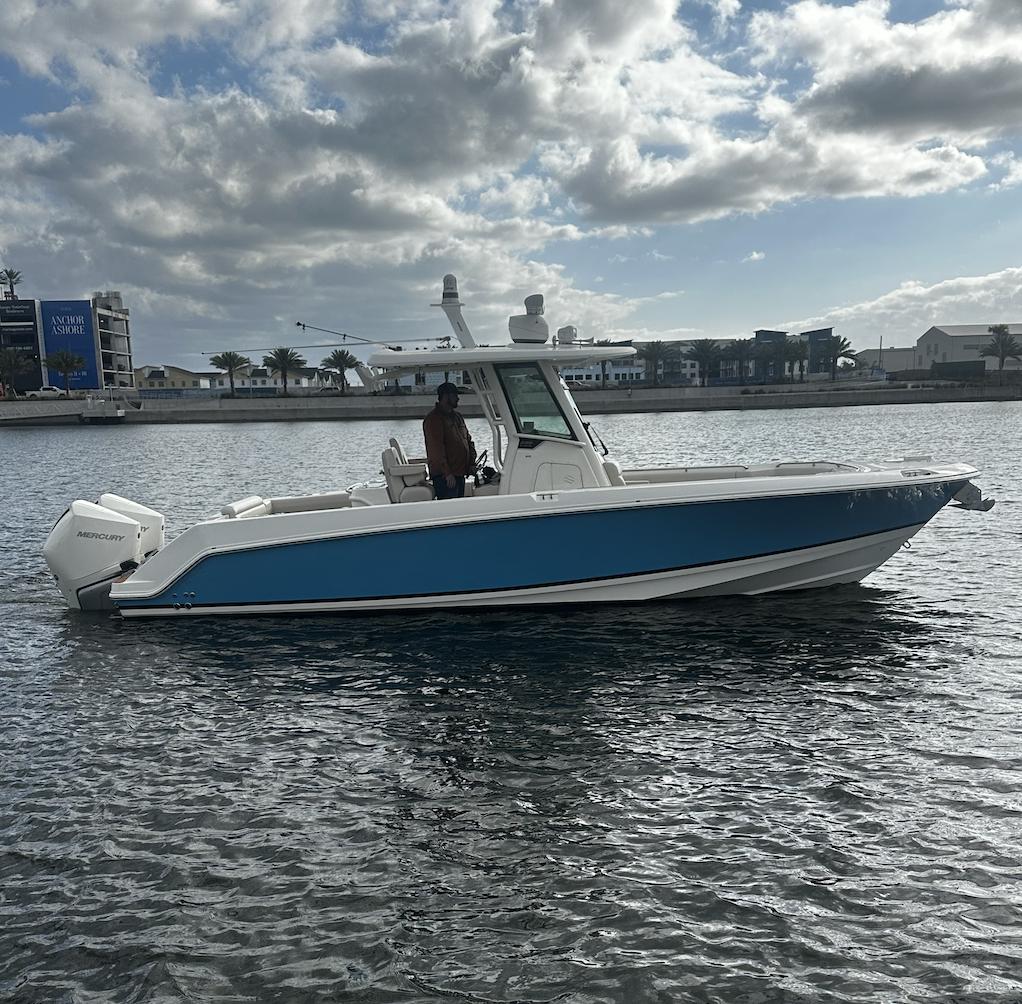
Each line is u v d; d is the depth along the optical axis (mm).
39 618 10344
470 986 3928
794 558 9836
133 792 5844
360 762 6246
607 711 7078
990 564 12508
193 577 9828
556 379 9992
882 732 6574
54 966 4102
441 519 9375
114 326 150250
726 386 131625
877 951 4105
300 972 4035
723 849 4984
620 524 9383
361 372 10078
